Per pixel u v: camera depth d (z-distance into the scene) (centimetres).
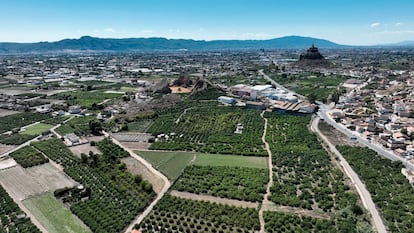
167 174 13562
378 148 16100
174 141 17562
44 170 13975
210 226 9956
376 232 9394
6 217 10412
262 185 12331
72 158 14938
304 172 13500
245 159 15062
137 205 11062
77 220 10369
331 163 14425
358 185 12312
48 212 10794
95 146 16800
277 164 14275
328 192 11744
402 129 17662
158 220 10269
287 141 17175
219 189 12144
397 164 13638
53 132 19275
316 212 10594
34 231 9600
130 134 18938
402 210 10412
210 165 14350
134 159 15150
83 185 12569
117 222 10125
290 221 10062
